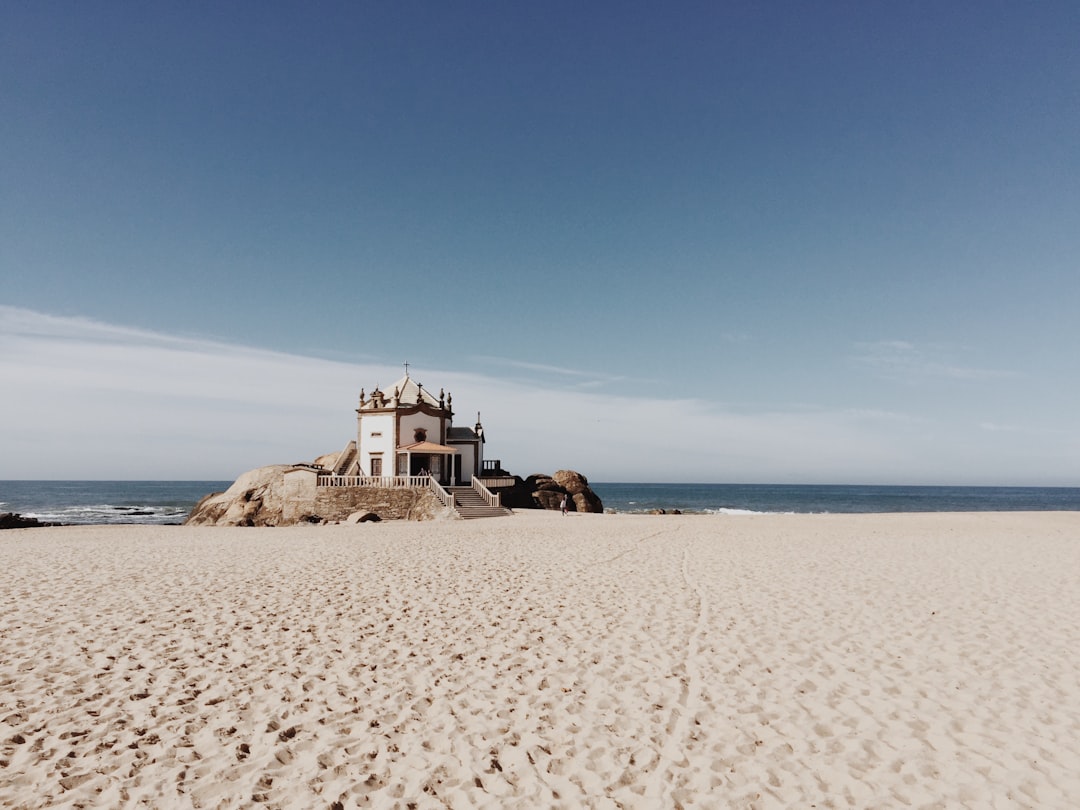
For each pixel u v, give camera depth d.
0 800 5.73
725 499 155.50
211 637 10.88
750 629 11.66
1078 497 182.25
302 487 48.12
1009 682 9.02
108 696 8.23
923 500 152.62
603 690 8.72
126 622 11.73
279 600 13.79
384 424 52.03
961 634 11.37
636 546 24.41
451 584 15.84
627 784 6.33
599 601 13.96
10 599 13.57
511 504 54.34
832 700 8.39
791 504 129.88
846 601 13.98
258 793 6.03
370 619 12.26
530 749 7.02
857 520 39.91
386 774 6.46
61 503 112.75
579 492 59.12
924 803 6.01
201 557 20.72
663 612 12.95
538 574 17.42
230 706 8.02
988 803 6.01
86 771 6.31
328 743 7.09
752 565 19.25
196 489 197.50
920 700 8.39
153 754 6.71
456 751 6.97
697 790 6.21
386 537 28.17
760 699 8.43
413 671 9.39
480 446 55.50
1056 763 6.74
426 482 47.22
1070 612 13.00
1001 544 25.20
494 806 5.90
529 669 9.52
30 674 8.92
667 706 8.20
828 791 6.23
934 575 17.38
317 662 9.70
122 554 21.58
